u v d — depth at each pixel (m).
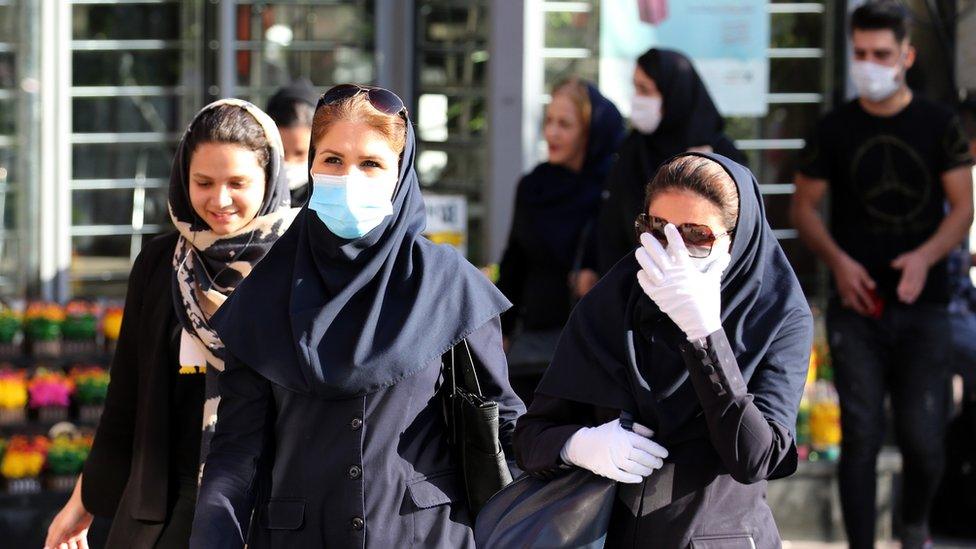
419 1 13.09
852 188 10.37
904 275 10.04
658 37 12.56
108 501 6.65
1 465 11.21
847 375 10.32
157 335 6.36
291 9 13.02
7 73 12.49
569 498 5.16
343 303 5.46
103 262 12.85
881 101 10.23
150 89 12.85
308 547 5.43
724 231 5.05
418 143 13.08
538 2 12.49
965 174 10.16
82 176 12.77
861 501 10.29
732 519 5.14
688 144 9.34
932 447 10.35
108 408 6.61
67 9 12.62
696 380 4.93
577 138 10.34
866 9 10.06
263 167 6.41
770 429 4.94
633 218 9.32
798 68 12.85
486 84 12.66
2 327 11.67
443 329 5.61
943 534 11.95
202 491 5.43
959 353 10.43
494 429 5.62
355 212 5.36
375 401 5.49
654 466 5.05
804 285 13.03
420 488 5.53
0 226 12.55
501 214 12.56
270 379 5.44
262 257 6.29
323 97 5.62
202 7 12.87
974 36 12.38
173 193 6.41
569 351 5.34
